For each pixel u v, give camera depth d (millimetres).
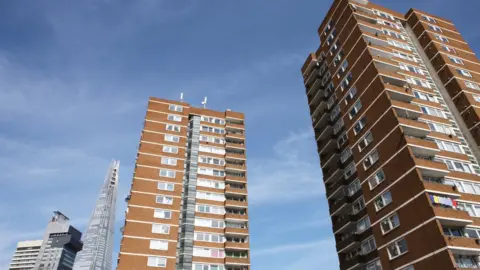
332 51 62531
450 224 36656
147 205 62344
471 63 59312
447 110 53219
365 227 47156
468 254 34906
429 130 44312
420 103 48531
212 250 65000
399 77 50156
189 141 78375
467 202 39750
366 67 52000
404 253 37750
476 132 48812
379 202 43281
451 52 59375
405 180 40125
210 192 72688
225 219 69562
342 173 55938
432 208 35906
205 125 82625
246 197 74438
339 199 55938
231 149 81000
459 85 53406
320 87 67000
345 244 48750
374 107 48156
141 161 67188
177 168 68875
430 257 34781
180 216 67438
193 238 65062
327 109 63531
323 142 62094
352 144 51031
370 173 45938
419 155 43000
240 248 66250
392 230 40156
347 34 59000
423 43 61219
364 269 45312
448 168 42562
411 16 65062
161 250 58406
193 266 62156
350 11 59906
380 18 62688
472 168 44125
